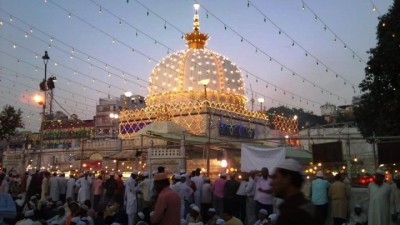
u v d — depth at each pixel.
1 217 9.92
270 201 13.09
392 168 17.98
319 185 13.17
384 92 24.41
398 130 23.16
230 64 43.62
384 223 11.41
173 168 23.00
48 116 52.59
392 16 24.36
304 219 3.29
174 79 40.94
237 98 41.81
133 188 15.41
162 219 6.64
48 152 33.25
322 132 39.31
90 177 19.39
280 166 3.82
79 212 11.84
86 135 50.19
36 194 18.08
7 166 36.44
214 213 12.09
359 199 13.34
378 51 24.42
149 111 38.62
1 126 42.44
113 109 67.75
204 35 45.03
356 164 27.06
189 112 36.31
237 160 26.00
